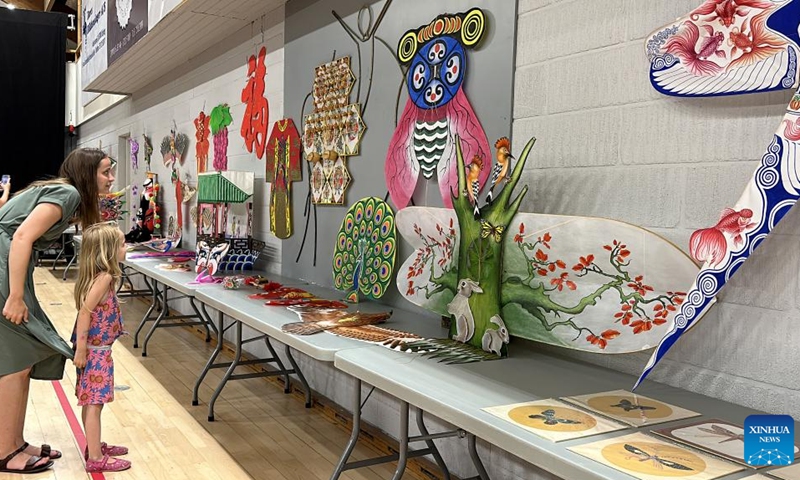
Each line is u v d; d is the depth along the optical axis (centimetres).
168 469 300
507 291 225
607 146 222
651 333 184
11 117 1166
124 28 638
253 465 306
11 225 281
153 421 362
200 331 602
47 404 391
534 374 206
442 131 299
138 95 879
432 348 234
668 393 190
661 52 197
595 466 133
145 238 755
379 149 350
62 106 1206
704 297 167
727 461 136
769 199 159
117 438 337
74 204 288
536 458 144
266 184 493
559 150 240
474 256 237
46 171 1195
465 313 241
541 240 212
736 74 178
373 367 209
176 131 716
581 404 175
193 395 391
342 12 385
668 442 147
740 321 183
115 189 995
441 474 291
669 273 179
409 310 319
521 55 257
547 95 245
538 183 249
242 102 537
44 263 1138
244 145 535
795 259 172
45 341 280
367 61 361
